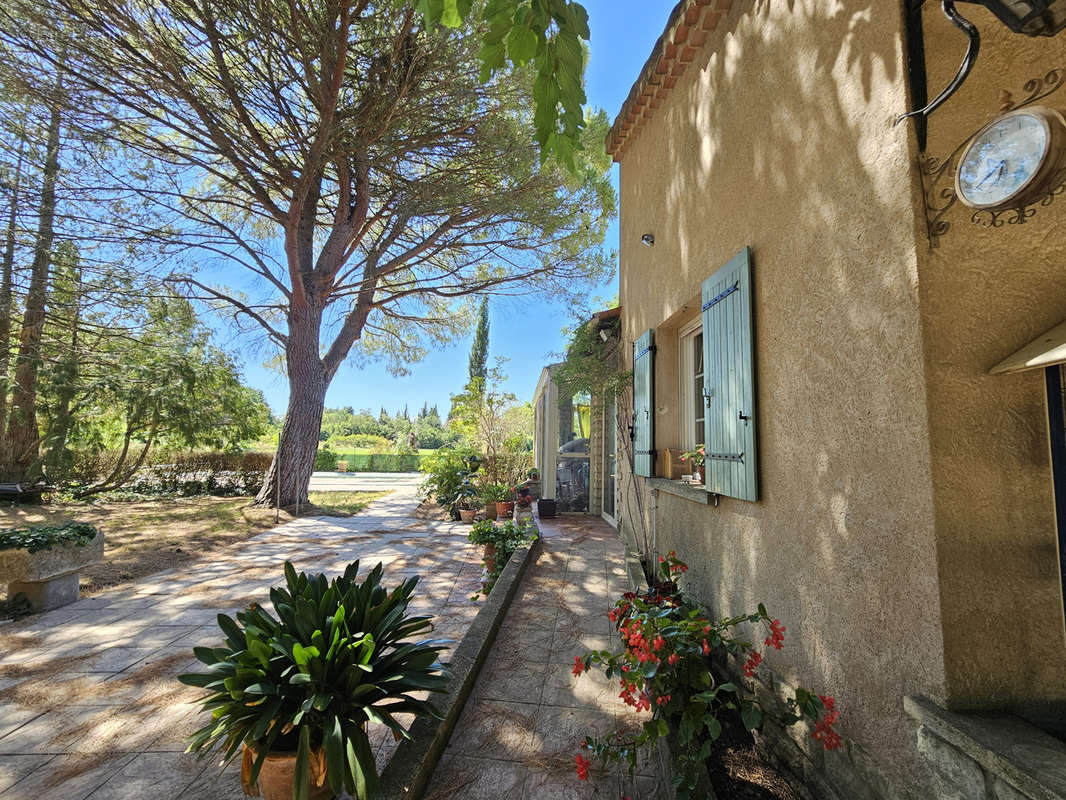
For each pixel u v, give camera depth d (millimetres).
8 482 11320
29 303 9930
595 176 10320
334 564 6188
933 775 1400
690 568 3570
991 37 1572
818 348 2037
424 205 8758
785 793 2127
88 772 2281
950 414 1471
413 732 2205
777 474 2352
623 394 6094
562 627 3611
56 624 4156
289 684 1928
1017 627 1424
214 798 2119
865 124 1776
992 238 1529
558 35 1724
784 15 2361
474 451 12070
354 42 7180
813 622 2037
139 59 6859
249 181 8438
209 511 10320
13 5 6059
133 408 10734
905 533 1548
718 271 3008
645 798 2008
